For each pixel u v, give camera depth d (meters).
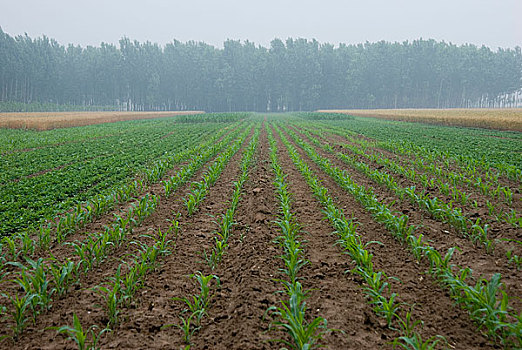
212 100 124.50
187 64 124.44
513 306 4.62
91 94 121.56
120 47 119.69
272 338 4.12
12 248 5.98
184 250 6.73
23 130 34.47
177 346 4.04
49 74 109.12
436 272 5.29
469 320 4.36
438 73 120.00
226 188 11.52
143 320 4.52
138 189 11.38
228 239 7.25
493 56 129.62
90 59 118.06
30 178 12.64
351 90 120.69
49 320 4.48
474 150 17.84
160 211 9.04
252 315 4.57
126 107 131.00
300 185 11.95
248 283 5.34
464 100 131.88
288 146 20.28
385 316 4.48
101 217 8.59
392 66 121.00
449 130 32.59
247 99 123.62
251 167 15.27
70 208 9.39
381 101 127.50
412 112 67.62
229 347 3.99
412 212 8.62
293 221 8.08
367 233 7.42
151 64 120.06
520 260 5.71
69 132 32.81
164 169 13.74
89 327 4.34
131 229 7.44
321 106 126.69
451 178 11.56
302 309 4.23
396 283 5.37
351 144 22.80
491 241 6.59
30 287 5.12
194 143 24.73
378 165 15.05
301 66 122.62
